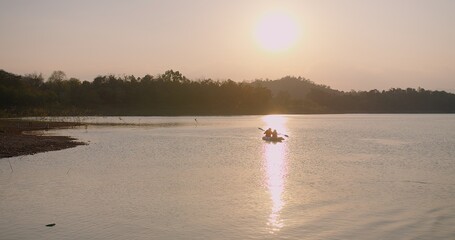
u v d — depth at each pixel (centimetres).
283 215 1988
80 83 17788
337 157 4203
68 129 8231
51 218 1923
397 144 5666
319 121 13712
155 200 2277
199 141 5931
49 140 5397
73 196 2359
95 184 2697
